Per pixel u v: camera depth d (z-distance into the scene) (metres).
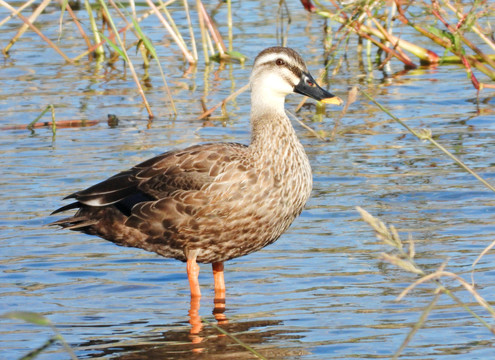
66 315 9.93
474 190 13.56
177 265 11.69
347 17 20.00
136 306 10.23
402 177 14.28
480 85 17.64
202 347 8.99
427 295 10.12
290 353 8.74
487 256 11.09
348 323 9.45
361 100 18.72
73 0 26.23
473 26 15.38
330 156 15.44
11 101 18.73
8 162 15.31
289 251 11.75
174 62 21.73
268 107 11.14
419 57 21.20
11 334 9.43
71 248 12.06
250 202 10.46
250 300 10.30
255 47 22.22
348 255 11.47
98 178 14.38
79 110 18.17
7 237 12.31
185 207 10.47
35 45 23.06
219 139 16.19
